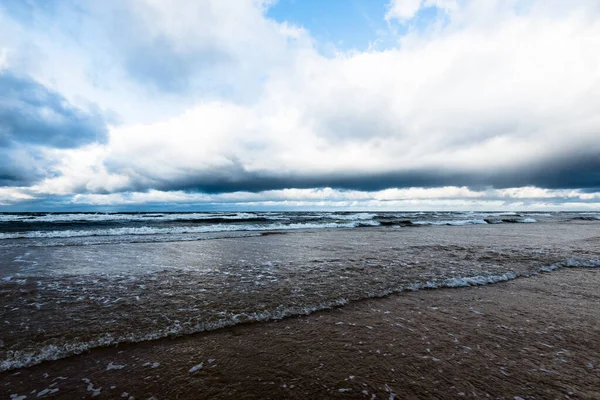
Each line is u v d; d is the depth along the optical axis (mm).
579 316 5168
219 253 11805
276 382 3242
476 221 37812
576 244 14867
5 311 5168
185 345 4062
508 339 4277
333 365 3586
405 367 3541
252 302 5719
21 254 11305
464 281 7297
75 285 6953
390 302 5840
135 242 15547
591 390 3080
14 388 3074
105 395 2998
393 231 23562
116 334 4301
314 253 11773
